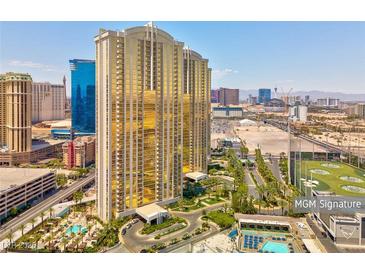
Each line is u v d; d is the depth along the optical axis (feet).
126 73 300.81
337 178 368.89
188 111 453.17
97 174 318.45
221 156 617.62
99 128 308.19
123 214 310.45
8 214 329.93
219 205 363.76
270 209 347.97
